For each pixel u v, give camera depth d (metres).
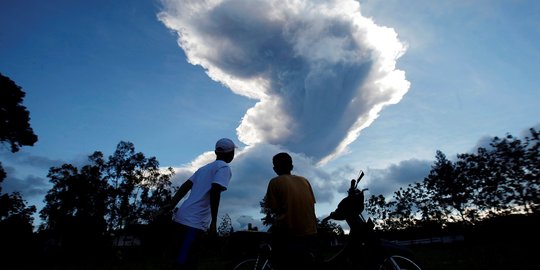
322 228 3.74
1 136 40.81
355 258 3.43
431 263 10.89
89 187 56.22
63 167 58.16
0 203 42.88
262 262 3.32
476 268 7.99
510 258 8.94
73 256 45.72
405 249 3.45
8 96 40.06
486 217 43.38
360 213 3.69
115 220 55.19
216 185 3.11
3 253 40.81
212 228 3.04
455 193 54.75
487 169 42.59
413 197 67.75
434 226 63.22
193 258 3.04
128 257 32.25
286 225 3.27
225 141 3.53
